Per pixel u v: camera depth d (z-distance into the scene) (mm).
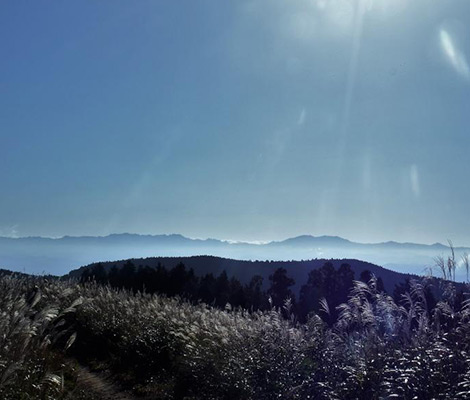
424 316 7527
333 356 8000
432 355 6426
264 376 8414
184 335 11930
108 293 19125
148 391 10898
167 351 12492
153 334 13188
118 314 16312
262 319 10820
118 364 13219
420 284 8273
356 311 8461
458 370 6176
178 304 17422
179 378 10523
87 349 15156
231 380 8867
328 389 7352
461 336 6828
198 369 10031
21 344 7969
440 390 5938
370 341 7562
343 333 8523
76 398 9516
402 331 7727
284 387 7922
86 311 17359
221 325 11703
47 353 9766
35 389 8062
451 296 7879
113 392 10984
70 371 11586
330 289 18984
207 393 9469
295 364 8203
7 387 7582
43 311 9023
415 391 6035
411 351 6887
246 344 9633
